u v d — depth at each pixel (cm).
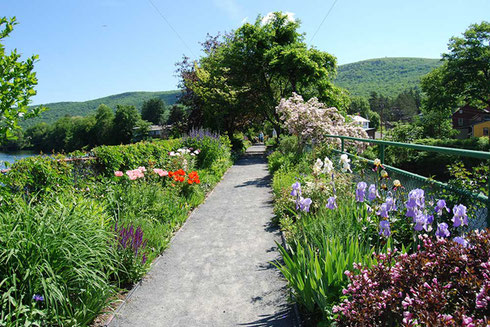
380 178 425
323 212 459
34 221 314
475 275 190
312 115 1346
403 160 1688
